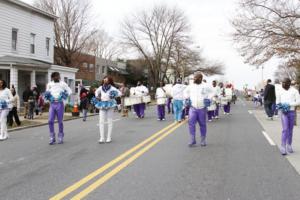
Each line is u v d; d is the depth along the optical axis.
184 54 74.88
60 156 10.50
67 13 52.47
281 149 10.70
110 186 7.29
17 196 6.69
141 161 9.62
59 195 6.71
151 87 74.12
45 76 33.53
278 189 7.15
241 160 9.82
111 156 10.32
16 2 30.06
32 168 9.00
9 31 29.72
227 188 7.20
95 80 62.09
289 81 10.72
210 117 20.83
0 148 12.19
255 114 26.31
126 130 16.48
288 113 10.72
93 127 18.22
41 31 34.50
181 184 7.45
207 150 11.29
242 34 31.94
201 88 11.89
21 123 19.77
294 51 28.95
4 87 14.49
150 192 6.90
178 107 19.69
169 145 12.20
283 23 29.42
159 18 72.62
